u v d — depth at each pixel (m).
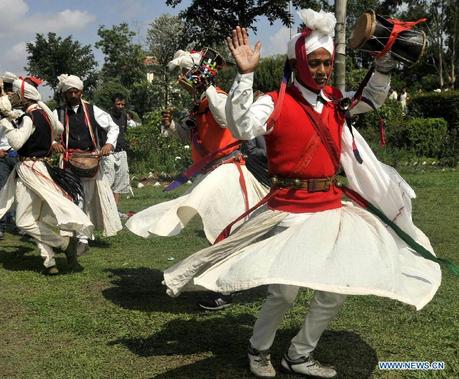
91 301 4.95
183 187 11.88
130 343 4.04
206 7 19.91
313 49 3.13
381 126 3.56
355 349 3.83
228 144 4.60
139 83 32.31
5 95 5.93
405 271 3.15
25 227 5.69
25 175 5.65
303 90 3.26
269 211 3.31
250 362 3.52
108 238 7.44
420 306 2.90
